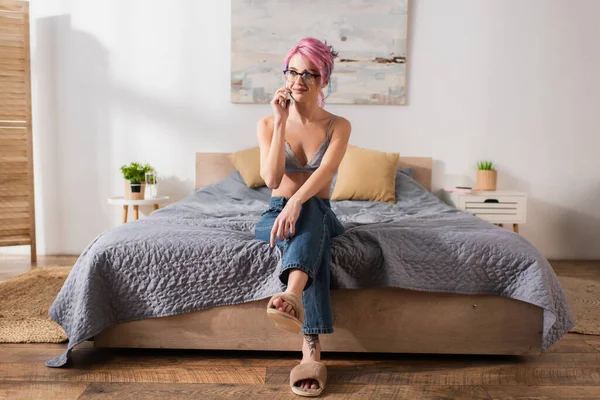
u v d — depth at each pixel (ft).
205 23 14.05
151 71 14.12
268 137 7.30
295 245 6.30
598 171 14.38
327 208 7.06
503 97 14.17
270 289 6.68
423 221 8.33
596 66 14.14
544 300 6.68
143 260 6.84
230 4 13.98
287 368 6.79
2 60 13.01
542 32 14.05
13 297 9.76
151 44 14.07
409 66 14.11
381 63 13.97
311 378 6.08
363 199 12.46
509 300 6.95
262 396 6.00
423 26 14.05
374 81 14.02
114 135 14.20
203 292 6.84
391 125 14.17
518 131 14.25
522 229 14.47
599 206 14.43
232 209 10.93
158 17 14.02
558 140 14.28
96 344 7.02
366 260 6.84
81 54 14.01
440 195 14.33
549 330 6.85
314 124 7.15
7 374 6.49
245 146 14.26
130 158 14.26
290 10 13.89
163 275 6.83
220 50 14.10
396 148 14.24
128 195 13.25
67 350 6.67
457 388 6.26
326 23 13.91
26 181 13.32
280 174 6.82
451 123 14.21
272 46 13.97
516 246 6.96
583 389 6.26
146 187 13.43
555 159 14.33
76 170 14.20
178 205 11.07
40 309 9.03
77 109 14.08
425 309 6.95
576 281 11.71
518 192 13.26
